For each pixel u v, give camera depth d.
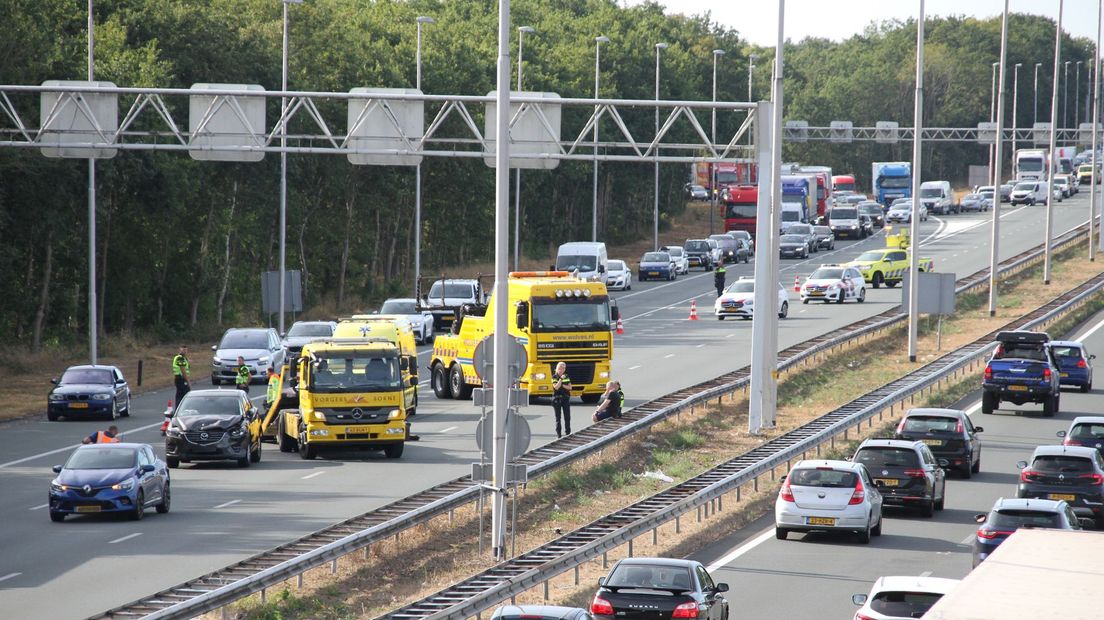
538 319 122.75
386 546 73.38
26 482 94.31
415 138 104.88
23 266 188.25
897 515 88.44
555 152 103.56
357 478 94.75
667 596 54.69
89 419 125.12
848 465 79.81
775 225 114.56
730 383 130.38
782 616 61.50
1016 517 67.19
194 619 57.66
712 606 55.97
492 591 58.03
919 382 131.25
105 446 83.38
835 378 147.50
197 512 83.19
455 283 194.75
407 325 129.62
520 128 103.56
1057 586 30.94
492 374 73.75
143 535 76.25
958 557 75.06
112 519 81.31
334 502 85.56
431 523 78.88
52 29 188.12
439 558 72.44
